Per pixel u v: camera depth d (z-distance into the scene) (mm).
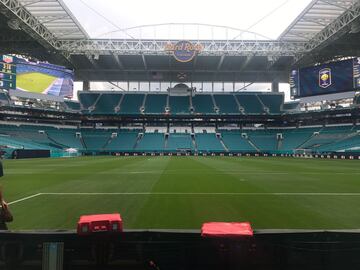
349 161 40719
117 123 71312
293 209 9914
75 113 64688
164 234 3693
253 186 15508
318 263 3623
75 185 15859
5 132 59625
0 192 5051
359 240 3648
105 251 3680
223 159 45812
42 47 50281
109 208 10094
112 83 71125
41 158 47469
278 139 67812
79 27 44406
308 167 29250
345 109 57531
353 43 46906
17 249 3680
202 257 3643
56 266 3615
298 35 46938
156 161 39281
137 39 50281
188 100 69688
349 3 36344
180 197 12203
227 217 8820
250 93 70812
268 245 3617
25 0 35688
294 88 53656
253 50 50375
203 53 51344
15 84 50844
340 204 10797
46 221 8438
